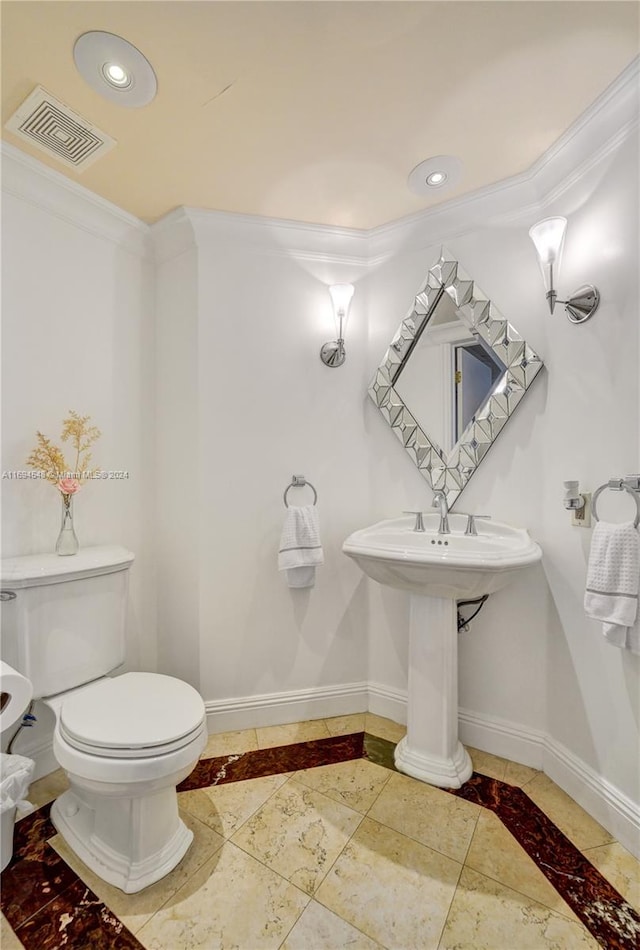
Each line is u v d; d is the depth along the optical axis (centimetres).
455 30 111
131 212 187
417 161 157
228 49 116
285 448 197
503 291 174
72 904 115
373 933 108
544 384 164
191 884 120
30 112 136
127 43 114
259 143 148
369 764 170
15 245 160
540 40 114
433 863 127
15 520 160
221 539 190
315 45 115
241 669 193
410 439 193
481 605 177
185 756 119
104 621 160
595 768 143
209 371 189
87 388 181
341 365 204
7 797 118
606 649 139
